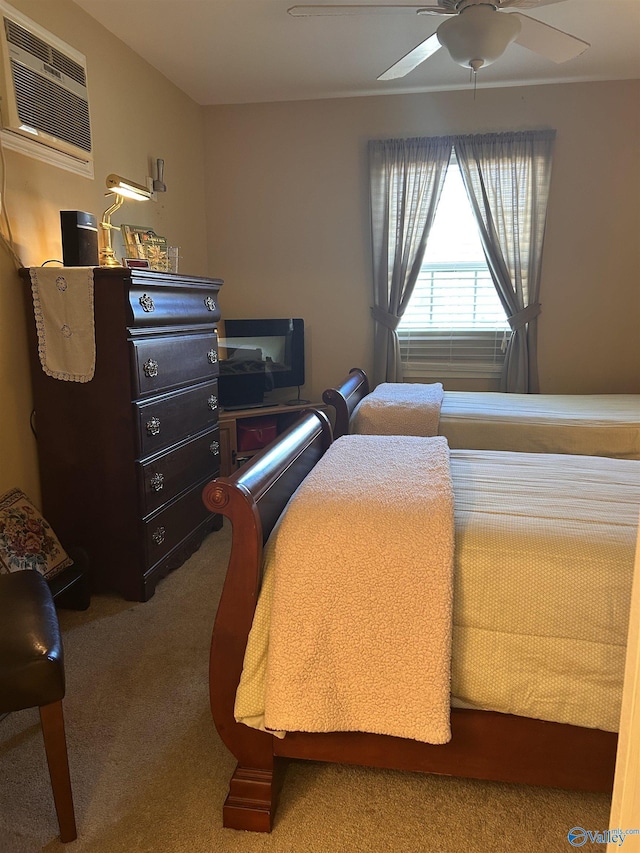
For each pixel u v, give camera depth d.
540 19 2.95
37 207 2.55
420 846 1.37
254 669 1.34
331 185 4.21
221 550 3.11
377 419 2.96
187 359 2.82
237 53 3.35
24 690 1.28
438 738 1.25
